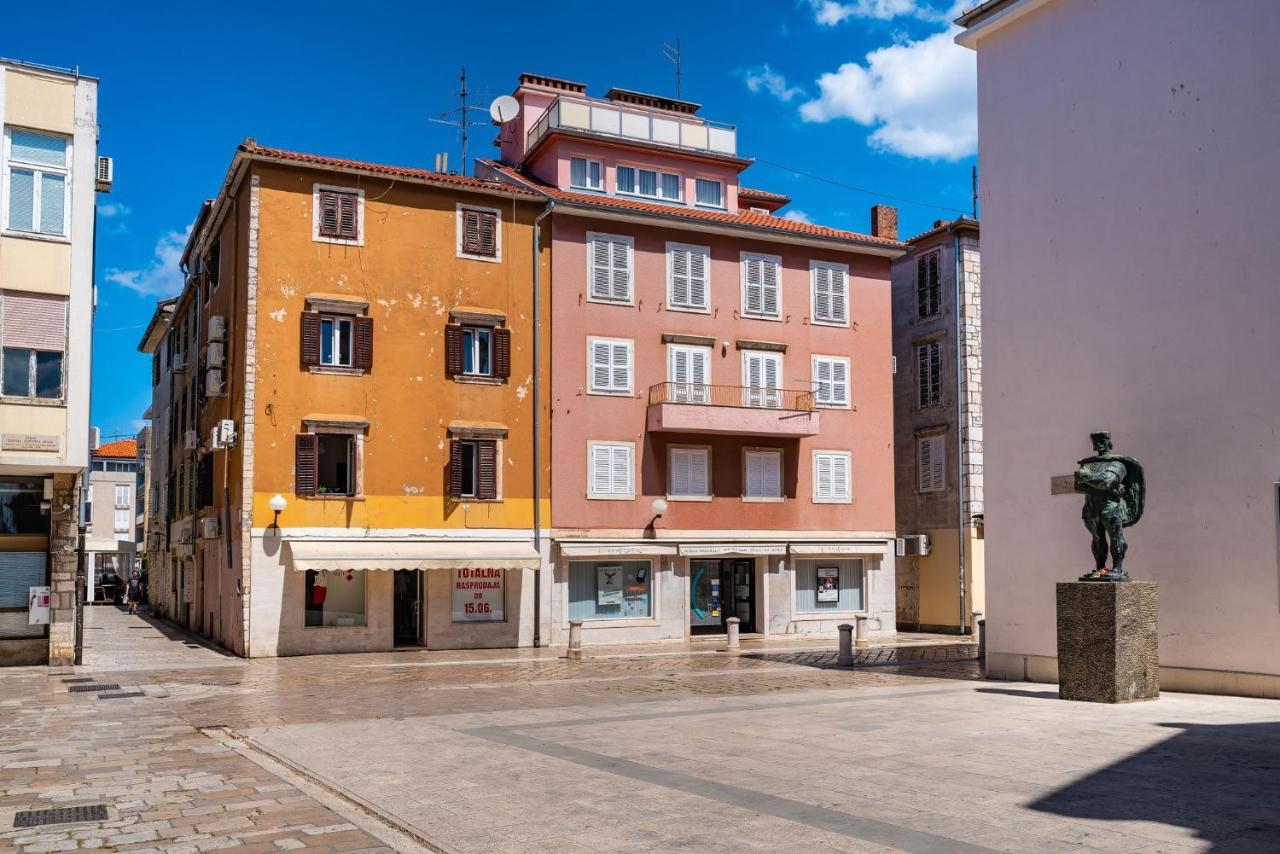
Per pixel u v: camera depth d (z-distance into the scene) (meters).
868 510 34.78
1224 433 15.98
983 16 20.11
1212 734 11.98
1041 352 18.75
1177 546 16.47
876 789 9.14
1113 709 14.27
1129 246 17.47
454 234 29.80
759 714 14.45
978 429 35.88
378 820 8.56
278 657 26.44
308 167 28.03
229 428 27.08
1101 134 18.03
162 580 46.09
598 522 30.81
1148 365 17.05
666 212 32.03
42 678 21.23
